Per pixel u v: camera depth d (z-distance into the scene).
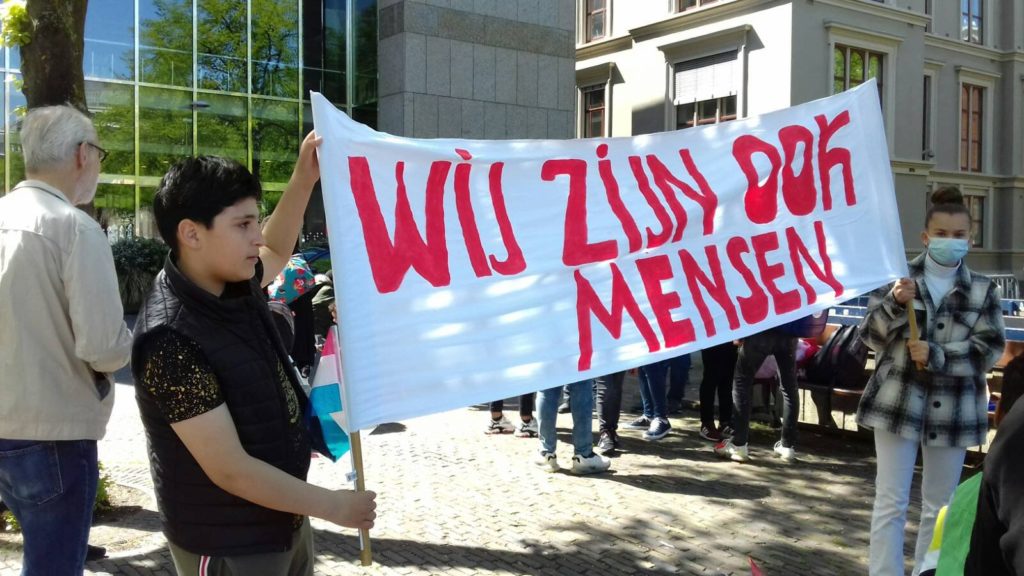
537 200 2.91
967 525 1.68
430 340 2.60
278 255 2.56
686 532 4.67
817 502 5.23
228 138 17.36
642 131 22.00
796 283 3.24
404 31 15.71
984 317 3.46
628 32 22.30
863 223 3.39
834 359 6.81
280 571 2.07
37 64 4.46
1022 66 25.06
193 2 16.88
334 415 2.65
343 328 2.44
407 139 2.70
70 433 2.64
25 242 2.58
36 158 2.71
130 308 15.52
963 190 24.12
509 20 16.67
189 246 1.99
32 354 2.58
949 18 23.56
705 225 3.16
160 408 1.89
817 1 18.66
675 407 8.14
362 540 2.09
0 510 4.33
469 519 4.83
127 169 16.48
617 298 2.96
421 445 6.60
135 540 4.28
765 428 7.27
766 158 3.30
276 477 1.92
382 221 2.59
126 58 16.38
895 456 3.47
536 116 17.12
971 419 3.42
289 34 17.69
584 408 5.75
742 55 19.22
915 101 21.00
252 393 1.99
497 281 2.76
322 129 2.51
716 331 3.08
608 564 4.20
